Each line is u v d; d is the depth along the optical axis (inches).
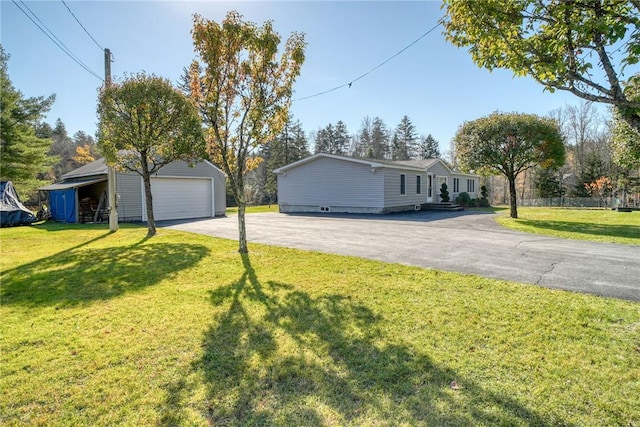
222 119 274.2
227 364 106.8
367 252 276.1
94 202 663.8
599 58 98.7
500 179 1608.0
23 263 253.1
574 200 1043.3
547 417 81.0
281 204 828.0
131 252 291.4
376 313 145.3
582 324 131.6
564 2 95.7
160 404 87.8
